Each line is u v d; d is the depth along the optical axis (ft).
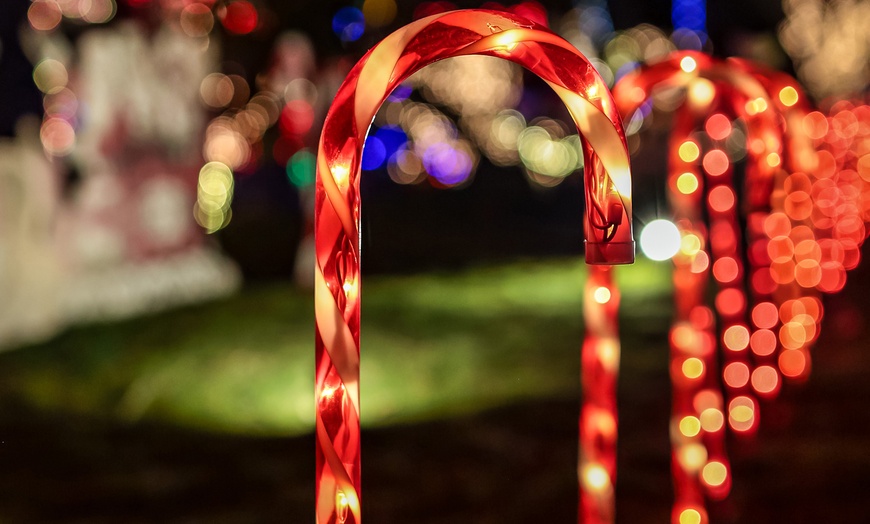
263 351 25.66
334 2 36.88
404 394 21.08
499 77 72.74
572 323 29.96
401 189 80.43
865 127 37.45
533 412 19.16
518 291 37.68
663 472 15.48
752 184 9.98
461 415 19.07
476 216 71.87
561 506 14.03
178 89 34.86
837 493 14.34
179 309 32.89
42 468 16.38
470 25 5.67
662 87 9.02
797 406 18.86
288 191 71.72
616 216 6.07
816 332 23.95
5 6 25.08
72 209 29.84
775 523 13.24
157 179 34.37
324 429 5.38
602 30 54.49
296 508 14.14
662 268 44.39
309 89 37.47
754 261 19.97
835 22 57.47
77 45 29.45
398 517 13.73
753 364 21.52
